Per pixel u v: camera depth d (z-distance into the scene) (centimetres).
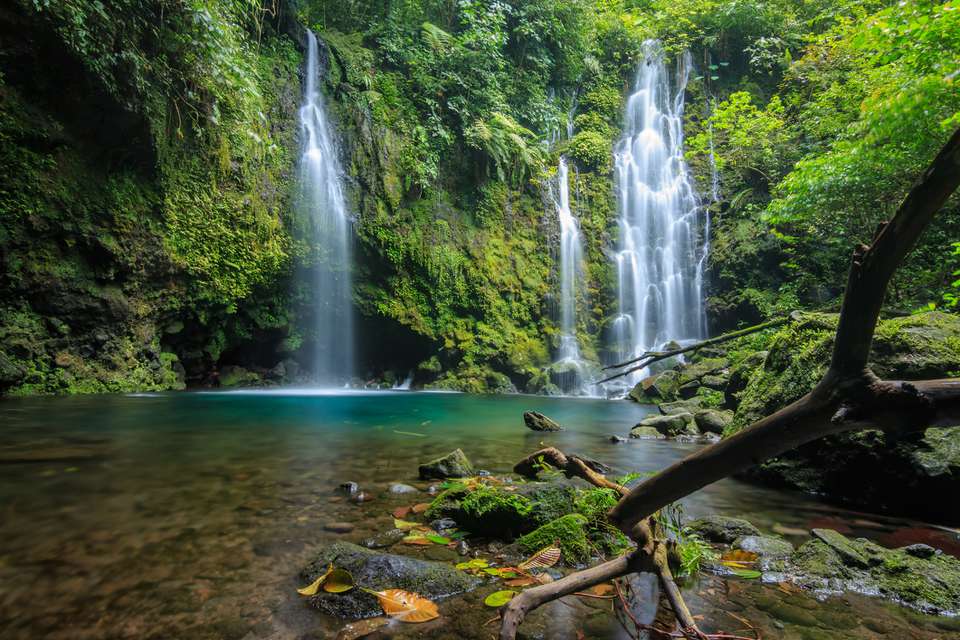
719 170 1634
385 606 157
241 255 1016
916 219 54
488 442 495
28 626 143
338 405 830
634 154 1756
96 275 823
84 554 196
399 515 255
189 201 921
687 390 962
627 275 1585
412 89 1373
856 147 701
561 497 246
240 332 1138
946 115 601
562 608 160
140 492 283
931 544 234
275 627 146
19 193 722
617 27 1869
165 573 181
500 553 210
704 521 247
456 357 1338
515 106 1587
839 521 270
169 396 860
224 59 824
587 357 1443
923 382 59
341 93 1238
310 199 1145
